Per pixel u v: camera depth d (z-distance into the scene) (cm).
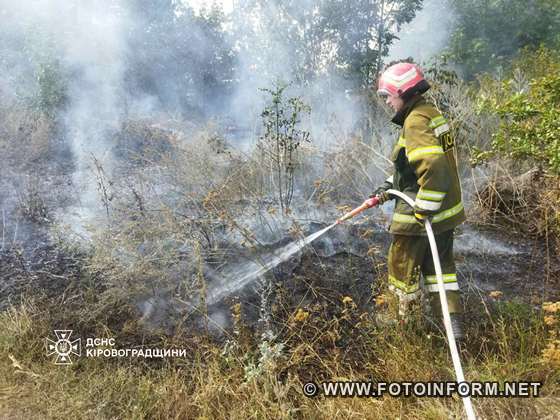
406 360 275
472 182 477
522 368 266
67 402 255
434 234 285
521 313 316
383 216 402
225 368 286
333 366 284
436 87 500
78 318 324
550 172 423
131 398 260
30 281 358
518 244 418
